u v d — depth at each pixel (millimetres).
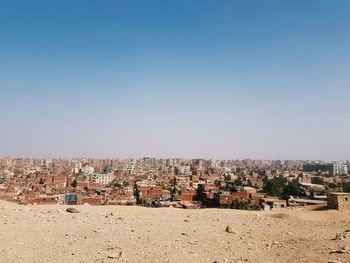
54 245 11516
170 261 9430
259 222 18953
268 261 9617
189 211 24844
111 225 16125
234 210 27672
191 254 10312
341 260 9438
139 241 12203
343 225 18438
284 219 21203
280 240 13359
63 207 24219
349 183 142625
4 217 17562
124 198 84500
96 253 10406
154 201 75562
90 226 15688
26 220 16891
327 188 124188
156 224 16750
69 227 15258
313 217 26078
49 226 15344
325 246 11680
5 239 12203
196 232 14492
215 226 16625
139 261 9438
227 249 11211
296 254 10438
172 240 12453
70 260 9586
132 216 20297
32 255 10141
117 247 11164
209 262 9492
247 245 12031
